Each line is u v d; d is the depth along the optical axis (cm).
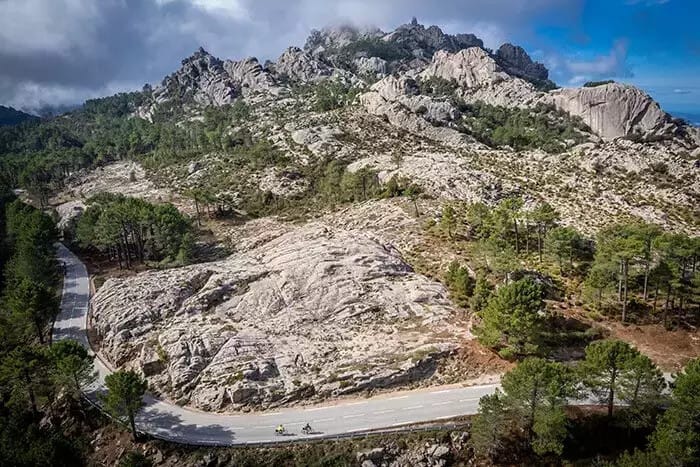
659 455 4372
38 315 8288
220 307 8544
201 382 6812
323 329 7712
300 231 11694
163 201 17175
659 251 7550
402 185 14038
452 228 10788
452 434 5634
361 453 5541
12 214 14300
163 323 8188
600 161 16562
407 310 7912
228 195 16838
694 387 4659
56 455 5572
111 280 9800
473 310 7788
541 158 17350
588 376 5412
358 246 9688
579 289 8400
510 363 6650
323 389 6494
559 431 5138
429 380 6600
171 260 11800
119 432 6309
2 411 7150
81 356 6775
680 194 14088
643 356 5231
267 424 6106
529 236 10694
